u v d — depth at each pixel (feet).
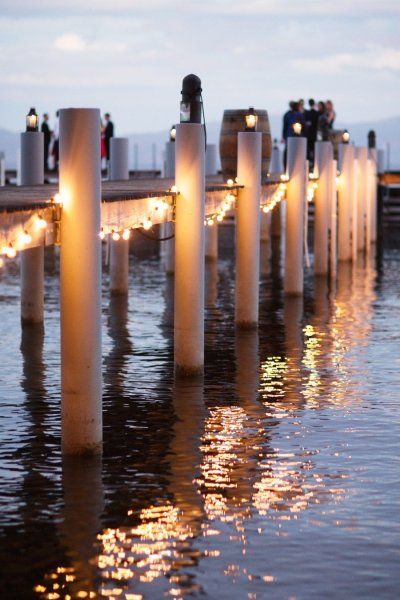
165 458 42.96
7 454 43.32
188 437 45.75
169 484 39.93
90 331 42.55
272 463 42.34
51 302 82.89
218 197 64.49
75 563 33.37
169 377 56.75
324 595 31.53
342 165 110.63
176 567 33.14
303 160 85.81
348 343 66.64
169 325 72.49
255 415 49.24
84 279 42.11
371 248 128.26
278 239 137.80
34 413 49.39
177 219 55.52
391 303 83.61
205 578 32.45
